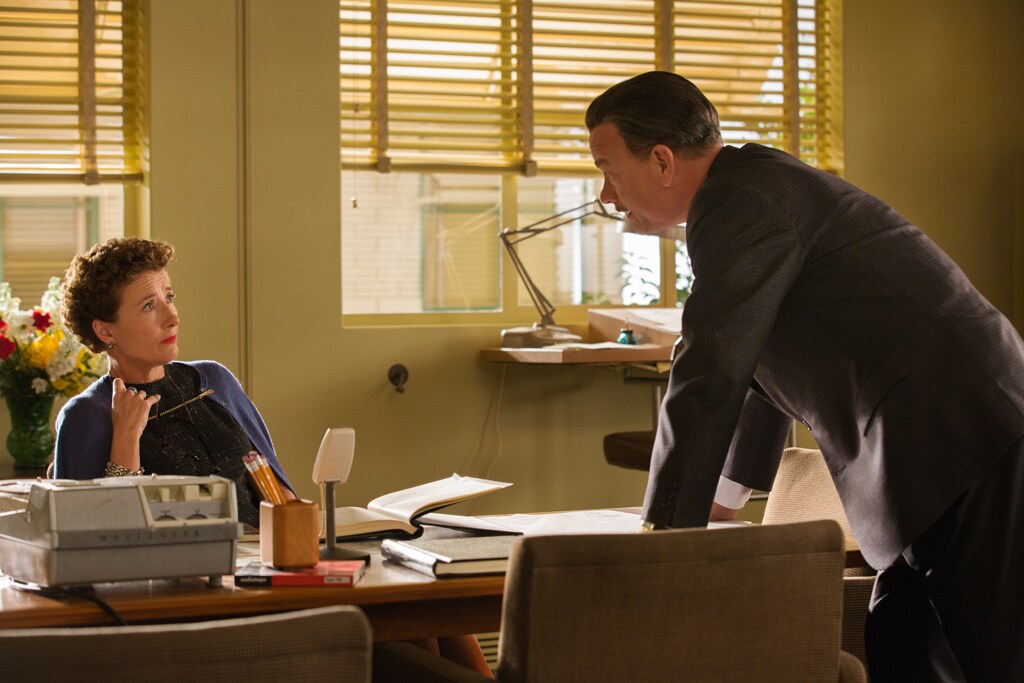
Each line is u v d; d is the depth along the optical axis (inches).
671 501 58.1
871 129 167.2
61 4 140.6
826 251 61.4
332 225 144.8
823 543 50.3
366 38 151.3
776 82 166.9
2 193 139.3
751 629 49.3
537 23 159.3
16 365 122.7
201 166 139.8
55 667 34.9
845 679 53.7
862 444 61.3
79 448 78.8
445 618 54.6
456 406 150.6
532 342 145.4
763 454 70.8
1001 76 173.0
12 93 138.0
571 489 155.1
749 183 61.4
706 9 166.6
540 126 159.5
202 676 36.1
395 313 154.4
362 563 55.7
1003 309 173.5
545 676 46.5
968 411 58.5
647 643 47.7
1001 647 57.6
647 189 67.1
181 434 82.7
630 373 155.3
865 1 166.6
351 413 146.0
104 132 142.4
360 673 38.4
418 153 154.7
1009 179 173.3
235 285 141.3
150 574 49.8
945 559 59.6
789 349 62.7
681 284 165.6
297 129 143.3
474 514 150.5
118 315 81.0
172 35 138.4
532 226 147.9
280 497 56.7
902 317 60.0
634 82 66.7
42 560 48.9
